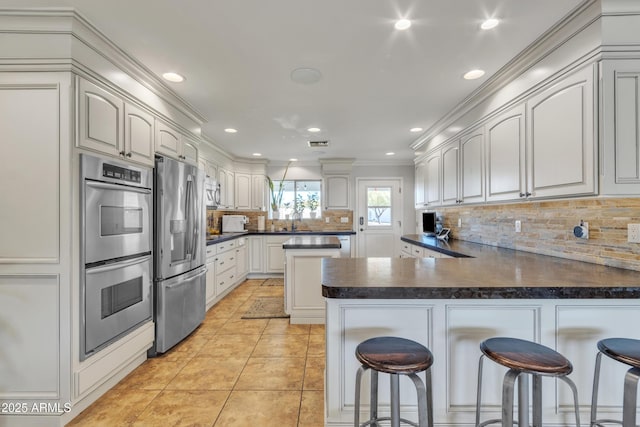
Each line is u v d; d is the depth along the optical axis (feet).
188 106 9.39
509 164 7.23
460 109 9.55
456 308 4.89
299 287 10.66
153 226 7.98
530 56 6.34
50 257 5.40
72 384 5.46
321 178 19.84
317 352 8.41
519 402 3.85
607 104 4.89
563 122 5.61
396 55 6.57
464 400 4.91
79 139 5.58
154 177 7.99
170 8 5.04
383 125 11.68
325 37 5.90
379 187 19.80
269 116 10.57
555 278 4.77
